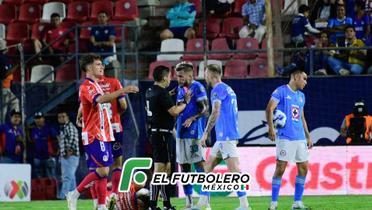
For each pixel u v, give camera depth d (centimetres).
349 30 5694
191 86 3566
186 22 6303
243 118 5553
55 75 6125
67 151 5394
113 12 6694
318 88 5528
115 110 3675
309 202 4372
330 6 5931
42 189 5500
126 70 5975
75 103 5816
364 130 5303
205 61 5594
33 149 5591
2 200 5091
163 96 3425
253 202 4412
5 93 5741
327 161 5059
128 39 6378
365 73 5603
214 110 3438
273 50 5600
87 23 6519
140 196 3344
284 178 5019
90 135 3198
